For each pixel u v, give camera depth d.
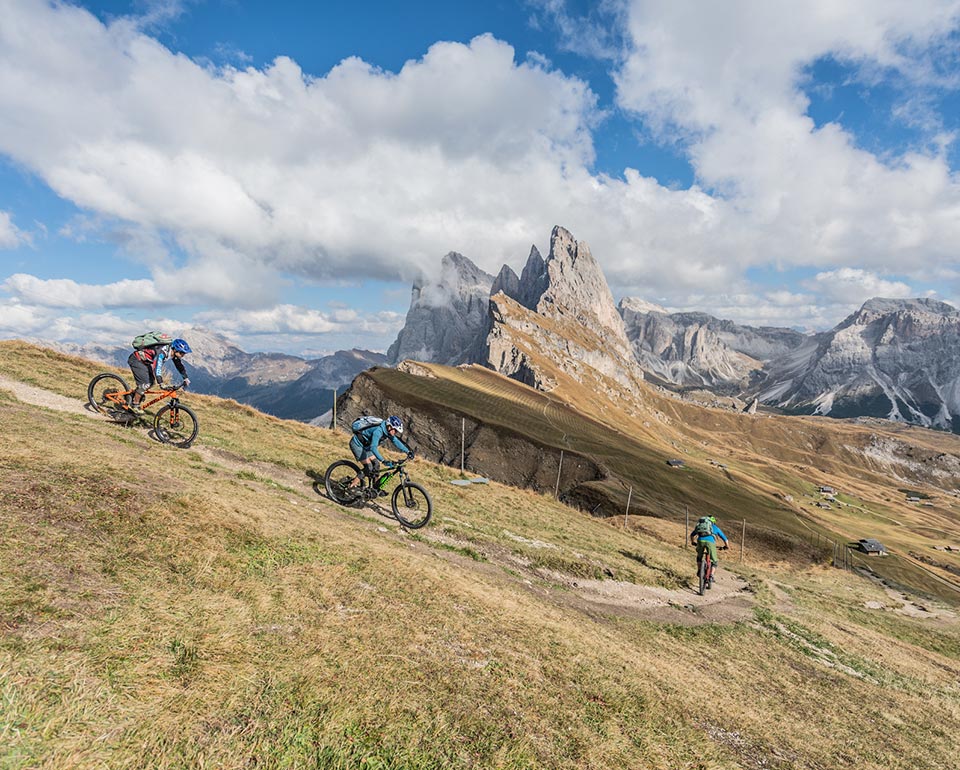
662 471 120.19
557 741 5.41
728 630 16.02
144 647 4.67
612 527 37.16
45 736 3.40
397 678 5.52
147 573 6.05
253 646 5.29
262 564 7.50
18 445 9.04
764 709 9.83
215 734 3.95
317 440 26.75
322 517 12.70
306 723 4.35
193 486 10.24
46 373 20.48
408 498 15.22
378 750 4.32
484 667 6.53
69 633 4.48
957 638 34.06
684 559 31.52
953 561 135.25
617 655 9.24
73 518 6.71
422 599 8.20
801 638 17.97
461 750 4.66
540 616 9.87
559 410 177.75
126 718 3.80
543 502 35.06
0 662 3.85
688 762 6.17
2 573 4.99
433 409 111.75
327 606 6.83
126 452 12.16
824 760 8.16
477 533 17.59
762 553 75.69
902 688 15.25
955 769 9.83
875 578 85.38
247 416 26.97
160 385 15.85
